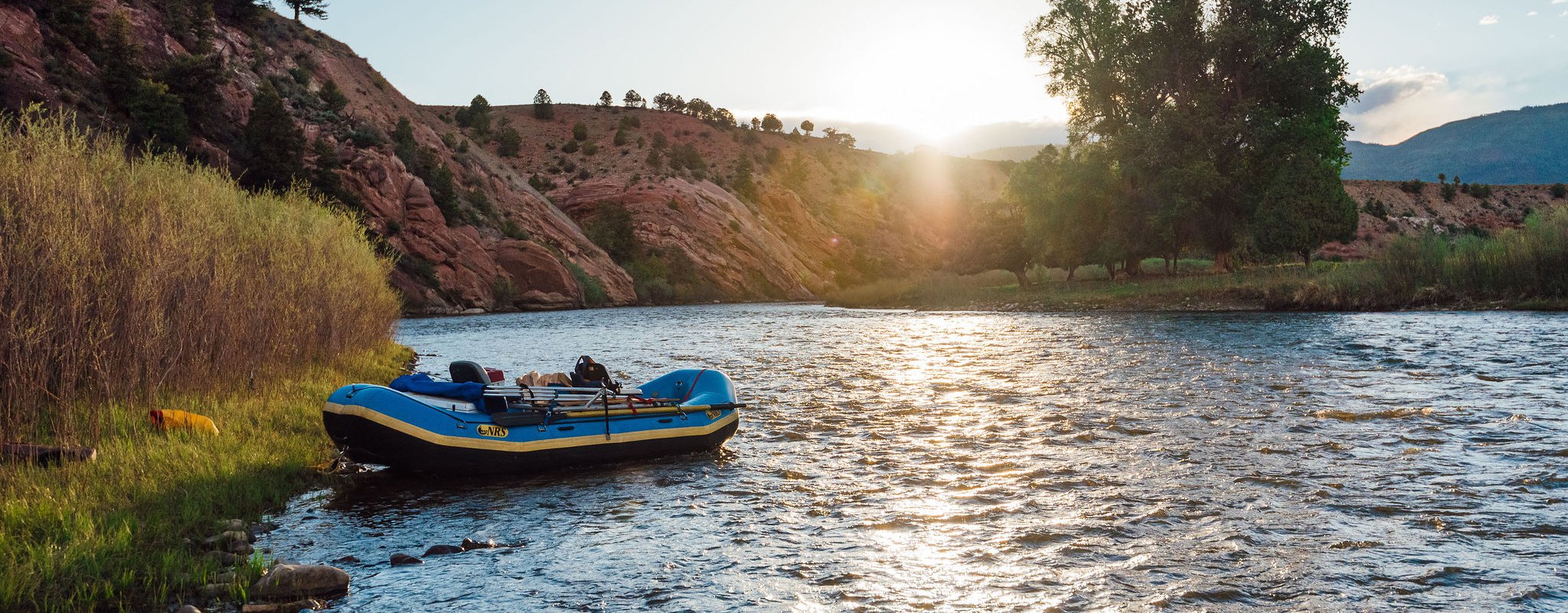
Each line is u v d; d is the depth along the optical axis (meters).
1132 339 25.02
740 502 8.51
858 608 5.74
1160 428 11.66
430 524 7.75
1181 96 46.22
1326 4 43.84
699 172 121.88
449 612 5.68
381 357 20.81
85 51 50.75
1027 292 50.19
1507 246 31.44
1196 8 45.00
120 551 6.05
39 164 9.67
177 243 11.06
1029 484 8.92
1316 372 16.50
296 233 16.92
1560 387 13.76
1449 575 6.08
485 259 70.56
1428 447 9.99
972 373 18.53
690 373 11.80
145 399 9.95
